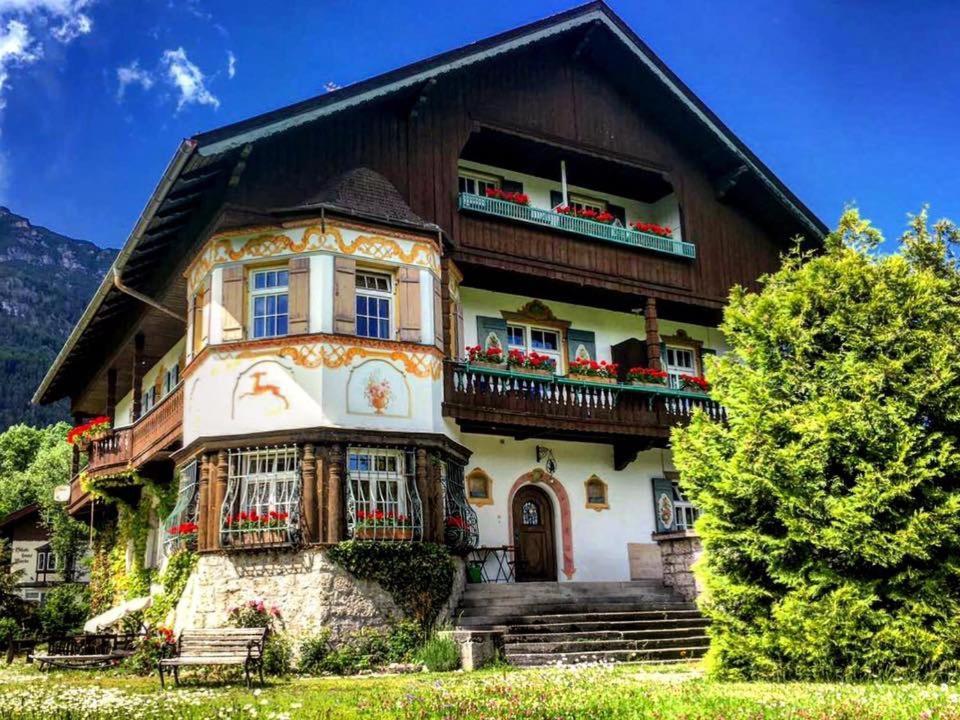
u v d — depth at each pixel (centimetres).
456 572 1655
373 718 859
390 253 1709
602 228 2127
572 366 2033
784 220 2412
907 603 1051
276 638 1422
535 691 996
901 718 771
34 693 1138
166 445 1836
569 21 2111
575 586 1759
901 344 1130
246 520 1529
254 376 1611
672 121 2320
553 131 2128
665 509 2220
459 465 1788
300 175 1738
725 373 1259
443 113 1972
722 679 1104
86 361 2720
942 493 1068
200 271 1741
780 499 1115
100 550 2592
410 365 1678
